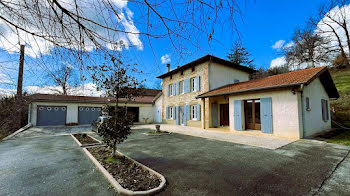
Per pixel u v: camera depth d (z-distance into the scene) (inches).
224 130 451.5
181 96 661.3
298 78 320.8
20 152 253.4
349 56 776.9
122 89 204.7
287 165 170.4
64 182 140.2
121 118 205.6
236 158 199.0
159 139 348.2
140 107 816.3
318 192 116.3
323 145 252.1
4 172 165.0
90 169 172.2
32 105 590.6
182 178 143.5
